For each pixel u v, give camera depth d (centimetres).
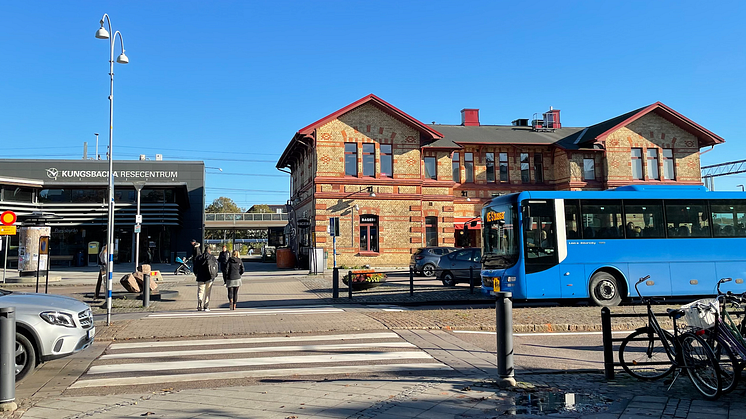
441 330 1125
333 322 1205
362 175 3212
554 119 4141
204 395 627
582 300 1664
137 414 551
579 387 665
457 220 3581
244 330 1112
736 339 612
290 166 4353
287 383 688
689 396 623
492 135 3797
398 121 3291
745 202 1573
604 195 1515
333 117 3195
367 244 3200
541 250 1463
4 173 4212
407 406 575
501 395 622
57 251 3875
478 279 2212
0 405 552
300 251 3597
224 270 1511
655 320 706
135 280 1778
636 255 1495
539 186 3688
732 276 1524
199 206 4544
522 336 1080
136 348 947
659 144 3562
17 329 696
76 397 627
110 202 1258
